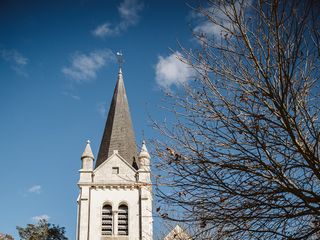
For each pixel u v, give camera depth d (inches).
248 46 398.0
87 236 1469.0
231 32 408.2
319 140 371.9
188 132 411.5
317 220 383.9
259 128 384.2
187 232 456.8
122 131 1742.1
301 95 393.4
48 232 2009.1
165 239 554.6
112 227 1497.3
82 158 1628.9
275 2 367.6
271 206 375.9
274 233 374.0
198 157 398.9
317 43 371.9
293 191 366.0
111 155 1632.6
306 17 358.3
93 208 1521.9
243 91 402.0
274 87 376.8
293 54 359.3
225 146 398.6
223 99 407.2
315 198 364.5
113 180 1561.3
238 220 382.9
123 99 1861.5
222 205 390.0
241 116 398.6
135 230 1477.6
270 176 389.1
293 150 380.8
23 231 2009.1
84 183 1557.6
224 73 415.2
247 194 383.9
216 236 394.3
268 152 393.1
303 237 364.5
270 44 385.4
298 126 389.1
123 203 1535.4
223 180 390.6
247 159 390.6
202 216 392.2
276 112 388.5
